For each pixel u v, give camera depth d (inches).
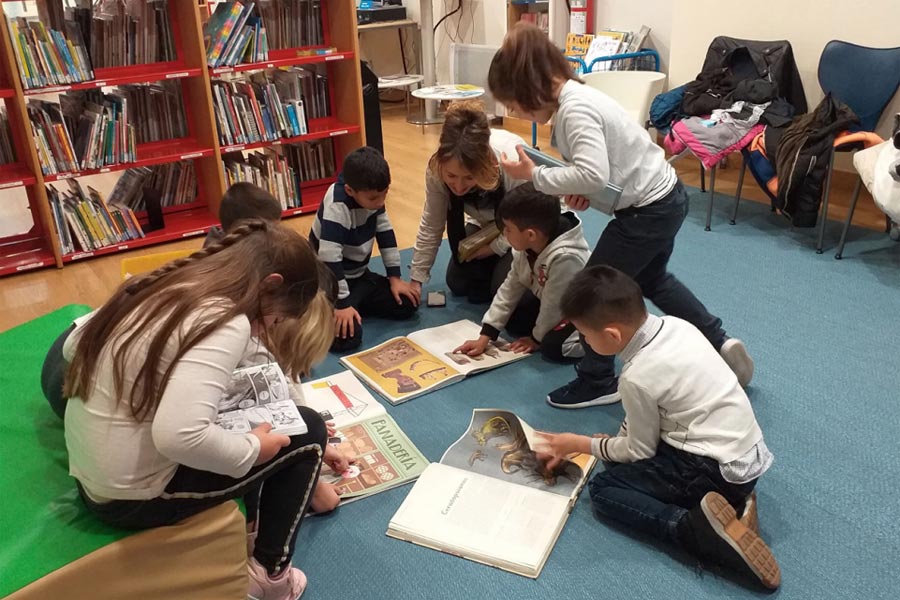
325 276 59.7
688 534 61.9
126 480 47.0
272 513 58.2
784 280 116.6
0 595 45.0
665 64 182.7
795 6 148.6
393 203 157.6
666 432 65.5
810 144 123.6
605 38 187.8
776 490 71.5
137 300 47.1
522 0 208.7
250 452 50.2
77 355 47.9
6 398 65.5
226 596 55.7
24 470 56.2
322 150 165.5
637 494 65.9
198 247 142.1
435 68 253.3
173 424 44.4
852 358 93.7
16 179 128.0
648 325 64.4
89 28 132.2
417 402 87.2
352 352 99.7
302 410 59.9
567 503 68.9
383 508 70.4
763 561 59.5
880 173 113.1
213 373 45.6
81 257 136.3
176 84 146.1
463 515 68.0
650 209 80.9
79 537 49.7
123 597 50.2
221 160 144.6
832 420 81.7
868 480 72.4
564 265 87.7
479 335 97.7
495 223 104.7
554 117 79.1
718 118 139.6
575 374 92.0
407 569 63.6
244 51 141.8
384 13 247.3
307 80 159.0
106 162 133.3
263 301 49.5
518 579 62.2
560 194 78.7
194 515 52.7
